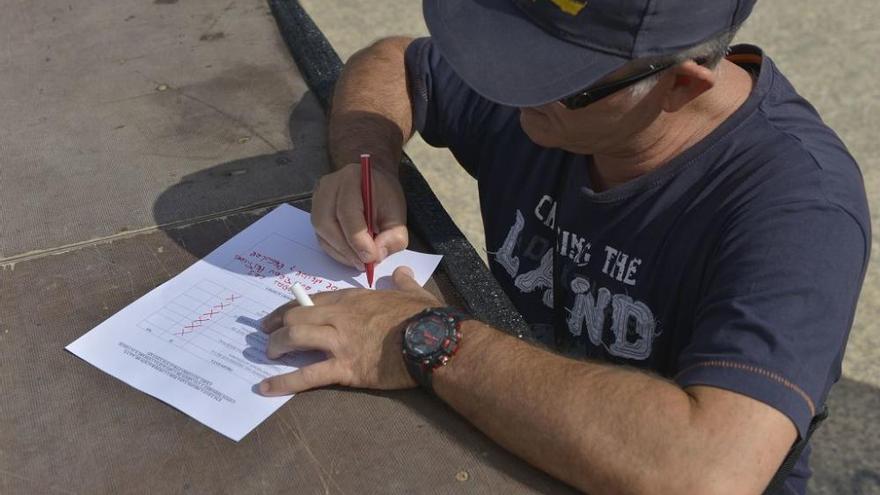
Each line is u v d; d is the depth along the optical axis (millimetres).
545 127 1312
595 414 1062
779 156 1243
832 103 3295
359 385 1206
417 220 1507
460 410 1149
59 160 1647
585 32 1155
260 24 2047
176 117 1756
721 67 1311
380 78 1752
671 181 1314
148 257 1432
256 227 1492
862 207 1229
